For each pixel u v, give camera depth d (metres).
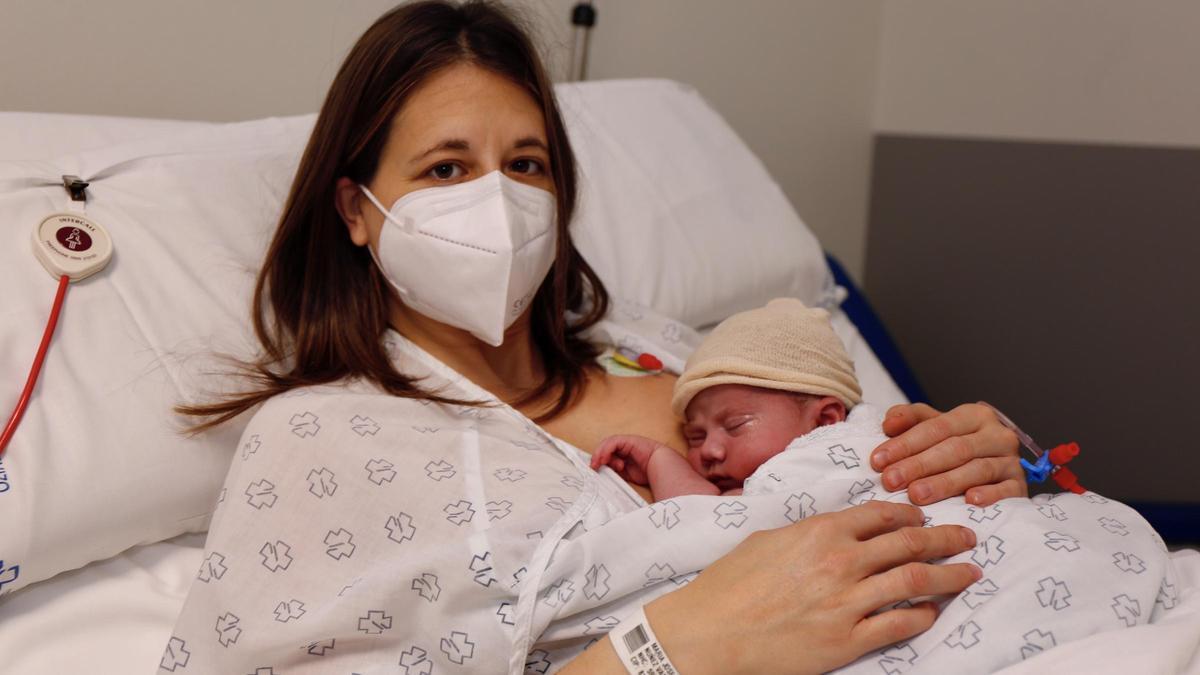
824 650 1.00
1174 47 2.28
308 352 1.38
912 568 1.02
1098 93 2.46
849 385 1.35
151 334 1.30
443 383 1.35
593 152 2.00
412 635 1.10
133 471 1.21
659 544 1.11
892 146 3.06
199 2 1.82
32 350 1.20
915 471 1.17
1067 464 2.59
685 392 1.34
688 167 2.10
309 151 1.38
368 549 1.15
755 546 1.05
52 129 1.50
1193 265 2.26
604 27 2.43
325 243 1.41
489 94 1.34
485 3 1.44
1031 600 1.02
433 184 1.34
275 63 1.94
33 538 1.13
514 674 1.05
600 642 1.05
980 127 2.77
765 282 2.08
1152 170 2.35
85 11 1.71
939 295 2.95
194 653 1.12
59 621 1.20
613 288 1.86
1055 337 2.61
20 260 1.25
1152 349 2.37
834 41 2.91
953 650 1.00
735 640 1.00
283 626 1.09
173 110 1.85
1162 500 2.37
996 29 2.70
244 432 1.25
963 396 2.89
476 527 1.14
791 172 2.97
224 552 1.15
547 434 1.28
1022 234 2.68
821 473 1.20
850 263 3.20
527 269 1.34
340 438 1.19
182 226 1.41
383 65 1.33
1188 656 0.98
